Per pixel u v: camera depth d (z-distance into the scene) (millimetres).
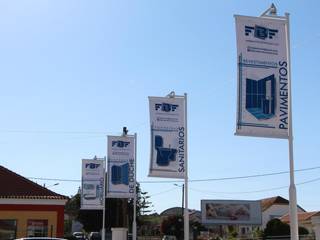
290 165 14695
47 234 40656
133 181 32438
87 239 67688
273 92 14688
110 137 32562
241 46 14727
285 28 15023
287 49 14930
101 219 65812
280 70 14805
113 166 32344
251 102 14539
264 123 14531
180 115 23734
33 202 40906
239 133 14375
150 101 23578
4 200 40531
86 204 37906
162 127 23469
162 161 23188
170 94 23875
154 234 99000
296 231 14469
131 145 32750
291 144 14641
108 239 64000
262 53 14805
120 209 63750
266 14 15109
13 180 43062
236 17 14812
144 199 82625
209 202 85000
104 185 38281
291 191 14641
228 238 71938
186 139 23578
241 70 14617
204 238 77375
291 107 14711
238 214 85250
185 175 23391
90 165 38312
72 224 84938
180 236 79875
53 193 42906
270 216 94062
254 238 62500
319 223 18391
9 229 40281
